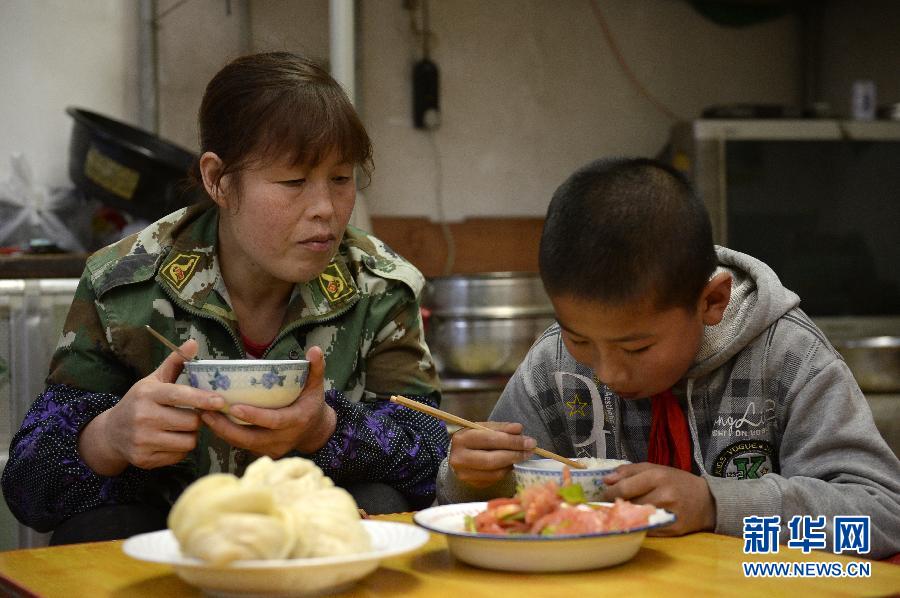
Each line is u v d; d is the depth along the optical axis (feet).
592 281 4.22
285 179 5.24
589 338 4.42
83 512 5.43
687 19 13.74
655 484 4.19
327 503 3.43
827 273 11.91
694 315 4.57
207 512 3.16
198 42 11.66
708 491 4.25
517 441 4.64
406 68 12.60
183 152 10.43
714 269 4.69
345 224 5.50
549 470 4.19
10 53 11.04
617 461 4.51
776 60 14.14
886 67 13.25
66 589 3.55
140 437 4.69
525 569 3.60
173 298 5.75
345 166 5.35
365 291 6.13
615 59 13.46
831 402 4.91
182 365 4.97
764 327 5.18
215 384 4.47
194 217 6.03
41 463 5.40
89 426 5.38
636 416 5.46
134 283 5.76
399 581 3.54
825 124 11.87
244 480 3.55
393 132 12.55
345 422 5.64
